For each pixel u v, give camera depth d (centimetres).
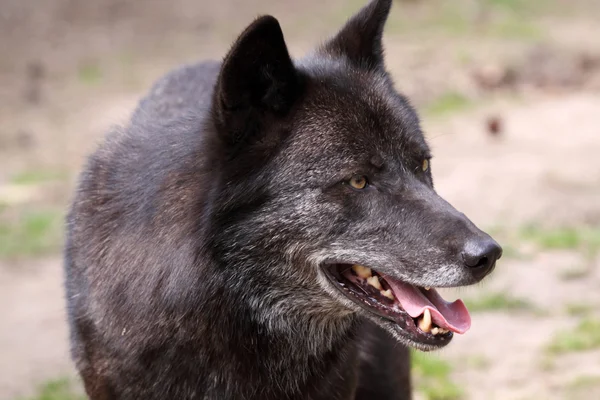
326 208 730
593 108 2502
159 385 745
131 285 745
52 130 2372
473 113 2483
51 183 2017
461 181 1898
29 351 1303
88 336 772
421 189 744
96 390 775
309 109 738
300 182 728
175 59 2912
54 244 1719
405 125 759
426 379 1184
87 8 3266
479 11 3462
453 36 3155
